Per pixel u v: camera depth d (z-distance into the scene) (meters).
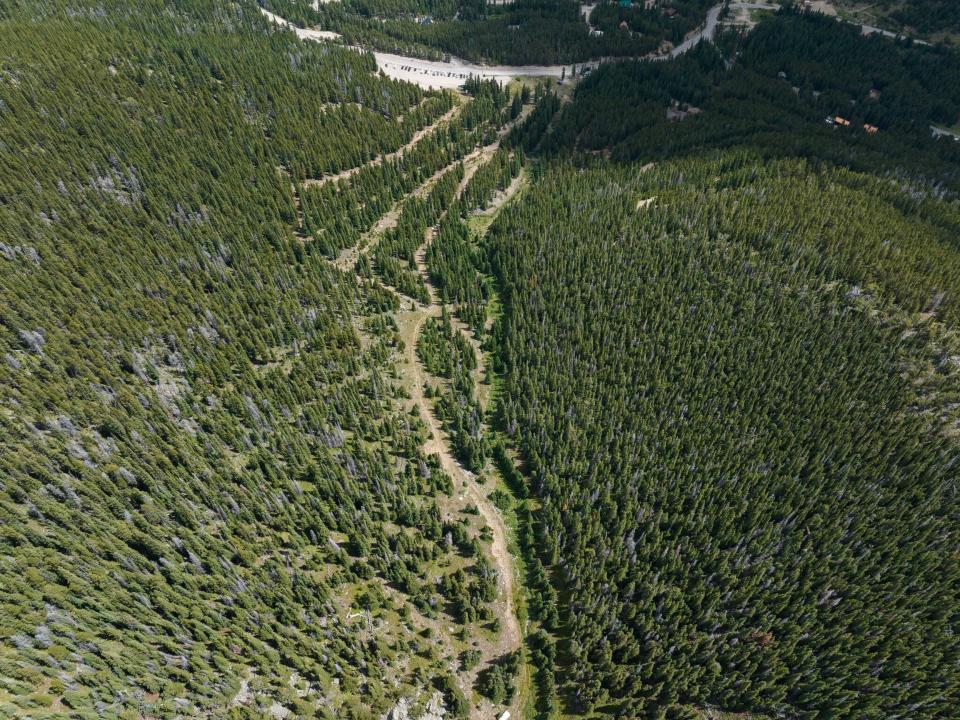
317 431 76.81
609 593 63.84
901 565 64.50
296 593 58.97
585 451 79.44
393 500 71.12
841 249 105.88
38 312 74.31
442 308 109.81
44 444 59.97
